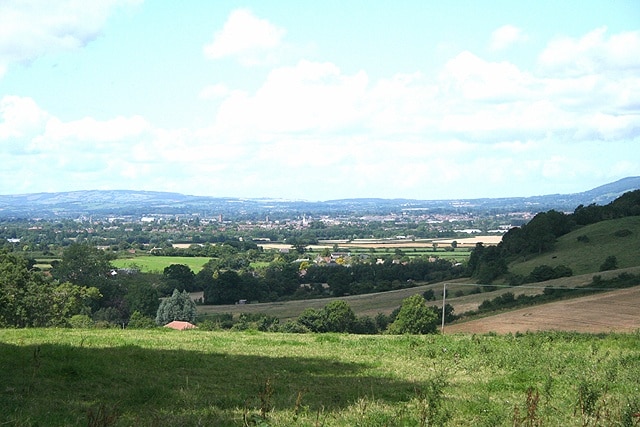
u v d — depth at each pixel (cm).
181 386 1703
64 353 2045
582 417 1292
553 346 2706
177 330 3359
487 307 6328
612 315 4719
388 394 1681
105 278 9038
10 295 5888
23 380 1661
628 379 1839
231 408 1448
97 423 1140
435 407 1320
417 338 3025
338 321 6400
